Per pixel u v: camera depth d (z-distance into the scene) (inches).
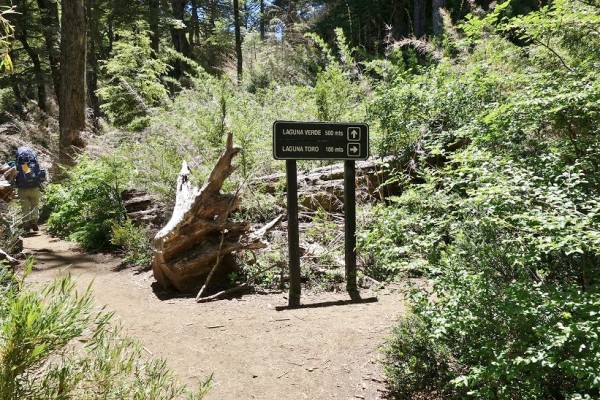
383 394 117.3
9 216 259.6
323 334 147.9
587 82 129.7
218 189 198.4
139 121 450.6
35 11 737.6
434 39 330.0
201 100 355.9
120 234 249.0
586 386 80.2
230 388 120.6
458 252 113.4
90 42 741.9
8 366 62.8
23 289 71.0
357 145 189.3
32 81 777.6
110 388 74.8
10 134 613.6
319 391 119.6
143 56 549.6
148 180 289.4
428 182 167.6
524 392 91.0
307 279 200.2
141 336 148.6
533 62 205.5
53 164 450.0
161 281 200.7
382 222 146.6
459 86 213.3
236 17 840.9
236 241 201.3
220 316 165.8
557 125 130.0
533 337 91.4
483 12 309.0
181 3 917.8
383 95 245.4
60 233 321.1
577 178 109.9
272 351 139.0
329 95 306.7
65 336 67.7
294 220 184.4
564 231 88.1
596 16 137.6
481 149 133.5
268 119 312.3
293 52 527.2
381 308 167.8
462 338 108.0
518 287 95.2
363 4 616.4
